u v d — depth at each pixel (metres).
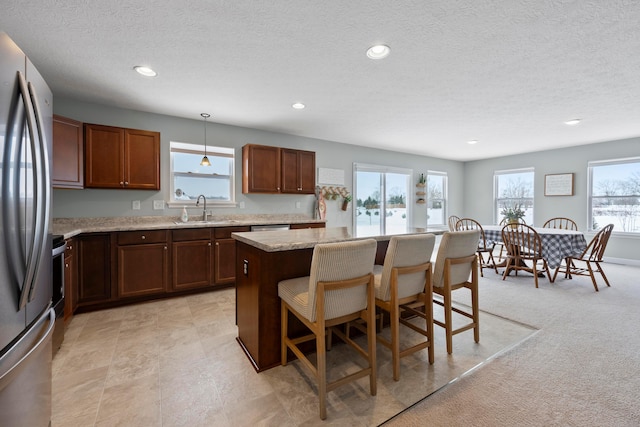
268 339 1.87
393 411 1.49
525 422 1.41
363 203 5.73
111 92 2.99
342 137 4.94
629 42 2.05
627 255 4.97
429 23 1.85
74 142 2.85
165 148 3.74
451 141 5.19
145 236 3.06
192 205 3.96
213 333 2.37
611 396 1.60
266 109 3.52
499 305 3.04
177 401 1.56
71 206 3.21
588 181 5.35
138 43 2.09
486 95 3.06
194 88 2.90
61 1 1.65
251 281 1.96
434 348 2.12
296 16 1.79
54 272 2.10
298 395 1.62
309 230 2.57
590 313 2.80
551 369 1.86
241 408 1.51
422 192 6.50
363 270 1.57
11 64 1.01
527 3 1.66
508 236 4.14
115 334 2.34
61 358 1.98
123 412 1.48
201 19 1.82
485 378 1.77
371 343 1.60
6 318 0.98
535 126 4.21
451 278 2.08
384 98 3.16
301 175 4.44
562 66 2.41
